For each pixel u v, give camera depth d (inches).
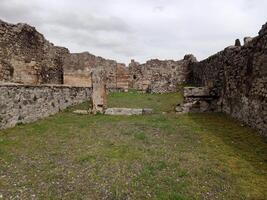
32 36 762.2
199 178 274.7
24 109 527.8
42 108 593.6
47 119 578.2
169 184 260.2
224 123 512.1
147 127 495.2
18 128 483.5
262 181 267.7
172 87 1239.5
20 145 384.5
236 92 539.5
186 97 662.5
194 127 488.7
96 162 315.6
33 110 557.0
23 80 716.7
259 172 288.4
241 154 341.4
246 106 485.1
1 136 426.3
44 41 850.8
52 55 926.4
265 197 237.1
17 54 685.9
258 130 428.8
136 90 1310.3
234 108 552.1
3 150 359.6
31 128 487.5
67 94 737.6
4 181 267.4
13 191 247.4
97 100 675.4
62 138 423.5
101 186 257.6
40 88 586.9
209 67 816.3
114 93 1124.5
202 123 520.7
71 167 303.6
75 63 1099.3
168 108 738.2
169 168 298.8
